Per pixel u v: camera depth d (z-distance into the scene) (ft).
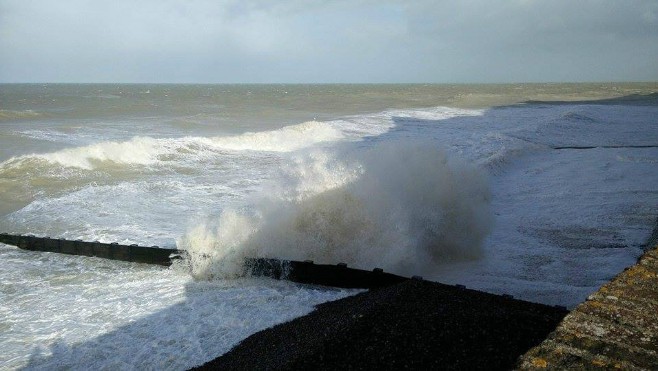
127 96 258.16
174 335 17.58
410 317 15.61
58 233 29.30
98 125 90.79
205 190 40.86
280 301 20.54
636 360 6.93
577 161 54.49
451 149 58.90
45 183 41.14
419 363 13.03
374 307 16.61
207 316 19.12
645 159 53.67
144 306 20.17
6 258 25.79
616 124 93.15
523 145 62.85
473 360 12.99
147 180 43.98
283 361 13.98
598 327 7.98
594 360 6.97
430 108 152.15
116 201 36.63
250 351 15.89
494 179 45.96
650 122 96.68
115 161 51.06
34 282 22.77
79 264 25.21
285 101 215.31
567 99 219.00
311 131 76.79
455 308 16.42
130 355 16.29
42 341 17.31
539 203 36.70
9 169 43.83
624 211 33.60
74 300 20.84
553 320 15.55
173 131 83.25
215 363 15.42
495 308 16.51
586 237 28.53
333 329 15.35
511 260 25.26
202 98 242.78
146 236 28.99
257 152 62.08
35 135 71.67
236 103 192.24
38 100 196.85
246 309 19.72
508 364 12.73
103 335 17.70
